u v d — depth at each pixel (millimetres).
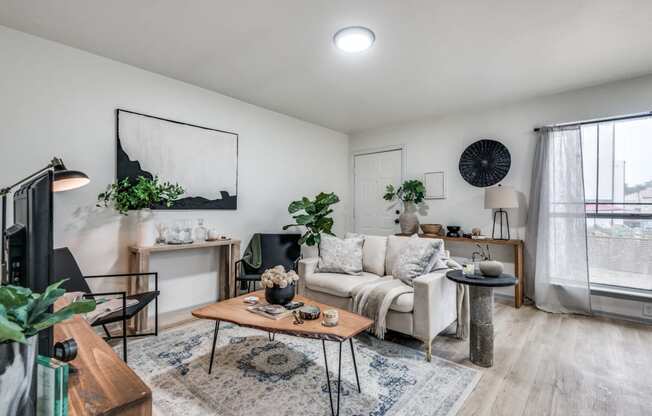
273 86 3375
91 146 2674
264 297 2391
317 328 1763
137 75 2939
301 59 2760
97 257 2701
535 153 3590
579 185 3279
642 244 3113
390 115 4387
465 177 4148
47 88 2463
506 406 1735
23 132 2359
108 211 2758
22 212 910
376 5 2014
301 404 1720
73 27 2297
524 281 3688
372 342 2539
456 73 3020
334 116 4453
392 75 3076
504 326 2932
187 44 2527
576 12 2061
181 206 3252
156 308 2535
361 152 5277
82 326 1220
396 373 2057
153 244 2848
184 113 3277
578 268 3250
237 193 3789
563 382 1974
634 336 2689
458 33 2324
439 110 4148
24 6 2047
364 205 5250
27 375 534
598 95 3270
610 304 3191
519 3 1980
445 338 2652
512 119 3820
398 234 4473
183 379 1949
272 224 4219
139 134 2947
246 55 2699
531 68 2898
